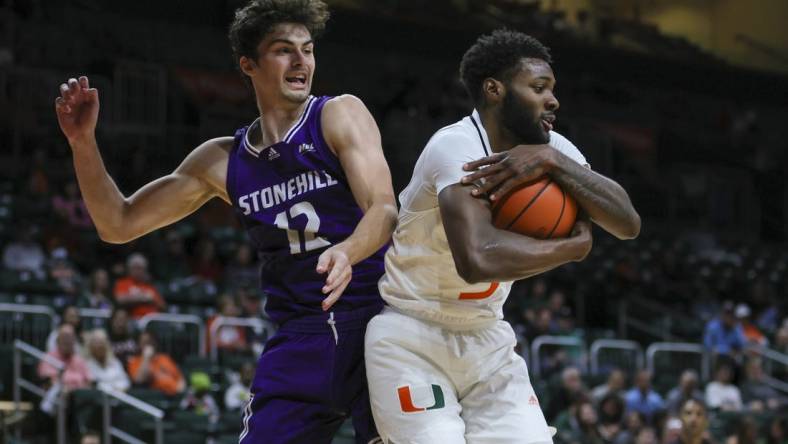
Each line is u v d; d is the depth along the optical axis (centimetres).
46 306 2144
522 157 576
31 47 3155
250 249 2798
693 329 3048
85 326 2075
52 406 1788
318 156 657
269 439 662
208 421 1875
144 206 712
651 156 4288
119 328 1994
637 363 2639
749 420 1922
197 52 3506
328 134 657
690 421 1539
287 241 664
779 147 4644
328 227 657
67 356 1838
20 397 1928
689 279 3456
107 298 2222
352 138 651
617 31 4559
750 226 4381
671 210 4153
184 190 713
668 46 4672
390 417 629
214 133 3403
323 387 659
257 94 675
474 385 639
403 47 3950
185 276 2580
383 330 639
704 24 4816
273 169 668
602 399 2081
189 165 711
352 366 664
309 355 661
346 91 3747
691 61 4650
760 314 3281
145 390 1880
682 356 2691
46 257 2486
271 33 653
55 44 3197
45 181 2758
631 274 3222
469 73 619
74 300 2181
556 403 2122
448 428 618
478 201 580
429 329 632
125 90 3262
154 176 3056
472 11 4169
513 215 577
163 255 2605
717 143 4500
